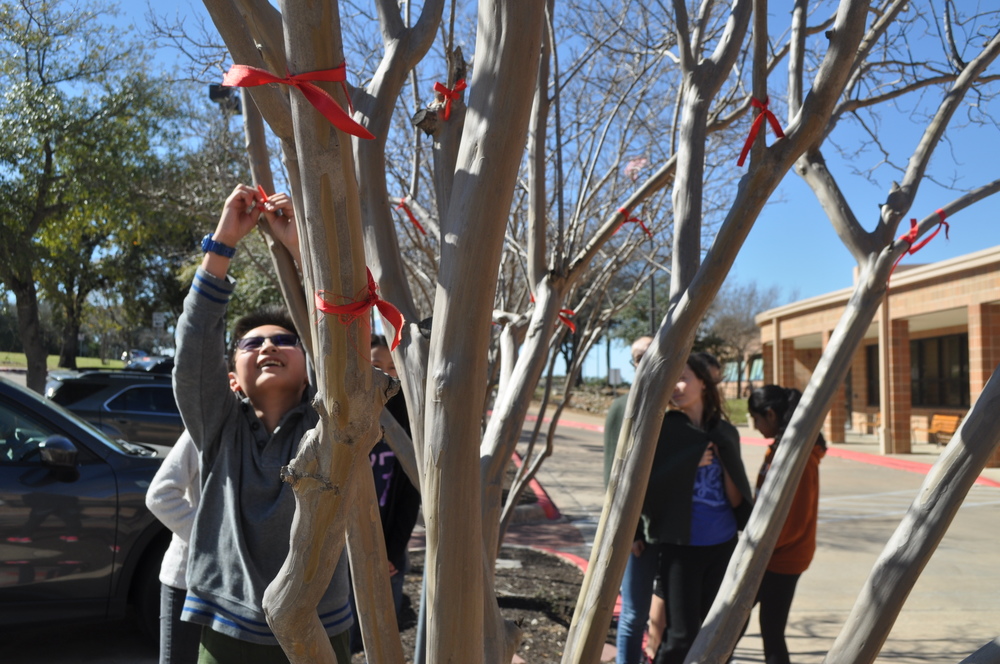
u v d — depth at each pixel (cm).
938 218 242
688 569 365
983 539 865
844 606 605
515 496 407
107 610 490
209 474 231
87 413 1055
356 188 105
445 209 165
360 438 110
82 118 1196
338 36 100
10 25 1112
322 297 105
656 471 365
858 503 1155
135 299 2477
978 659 127
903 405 1820
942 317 1909
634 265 774
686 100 199
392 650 152
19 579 467
